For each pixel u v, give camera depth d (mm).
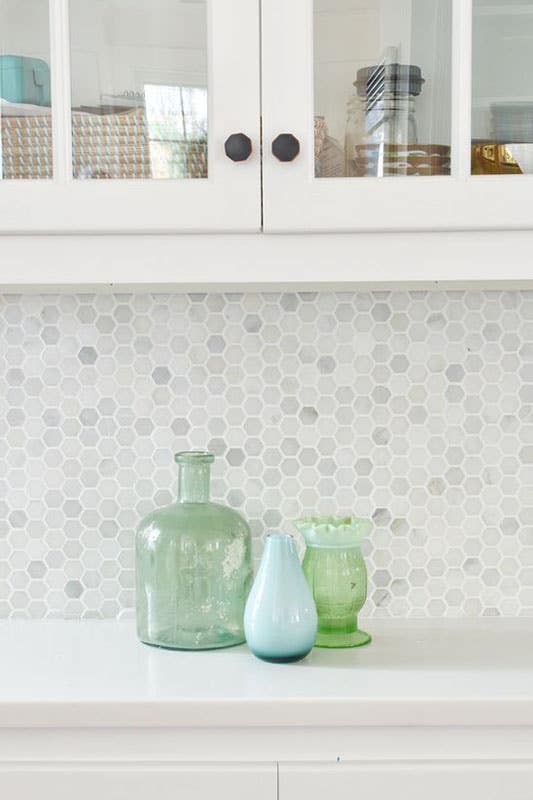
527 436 1644
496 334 1637
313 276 1308
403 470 1645
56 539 1652
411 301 1635
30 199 1288
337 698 1220
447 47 1305
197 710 1214
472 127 1302
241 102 1281
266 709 1213
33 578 1656
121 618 1652
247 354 1640
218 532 1476
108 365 1643
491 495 1648
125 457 1646
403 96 1304
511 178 1289
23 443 1647
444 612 1651
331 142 1303
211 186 1285
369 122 1303
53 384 1644
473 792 1225
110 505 1649
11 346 1641
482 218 1285
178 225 1291
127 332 1639
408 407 1643
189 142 1304
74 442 1648
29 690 1262
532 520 1647
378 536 1649
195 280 1308
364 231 1299
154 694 1240
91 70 1305
